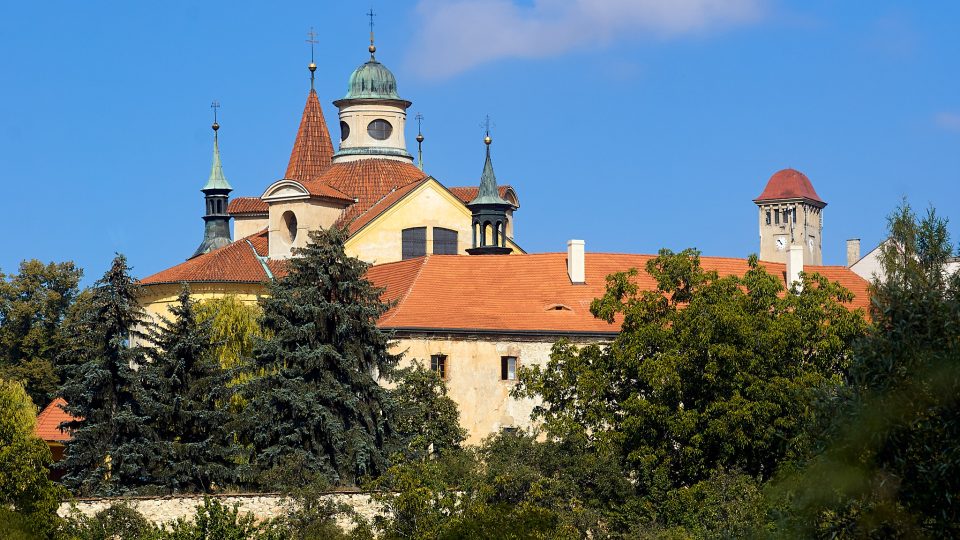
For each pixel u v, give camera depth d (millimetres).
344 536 134375
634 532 137625
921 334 93750
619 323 185000
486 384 181625
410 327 180625
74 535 132625
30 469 134375
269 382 156000
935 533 90062
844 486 92375
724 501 135000
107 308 155125
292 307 157125
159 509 138625
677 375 145250
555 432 146875
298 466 148500
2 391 150625
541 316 186125
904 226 99000
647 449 144375
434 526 131375
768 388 142250
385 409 158500
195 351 156625
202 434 154125
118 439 151125
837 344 147250
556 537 130125
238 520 134250
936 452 90562
